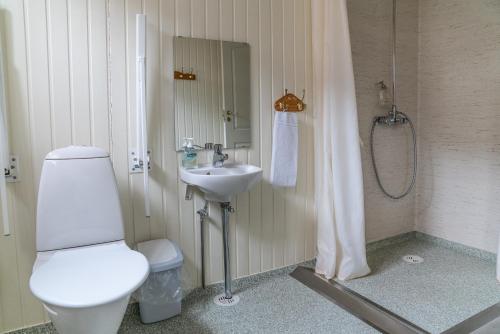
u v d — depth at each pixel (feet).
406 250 9.46
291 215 8.07
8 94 5.23
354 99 7.42
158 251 6.05
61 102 5.58
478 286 7.29
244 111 7.25
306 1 7.84
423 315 6.22
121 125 6.06
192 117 6.70
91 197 5.32
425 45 9.71
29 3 5.25
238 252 7.43
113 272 4.39
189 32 6.53
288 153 7.68
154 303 5.95
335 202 7.55
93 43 5.74
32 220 5.50
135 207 6.30
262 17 7.30
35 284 4.04
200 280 7.05
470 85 8.79
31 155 5.43
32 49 5.32
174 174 6.60
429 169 9.89
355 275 7.74
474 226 8.95
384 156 9.57
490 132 8.48
